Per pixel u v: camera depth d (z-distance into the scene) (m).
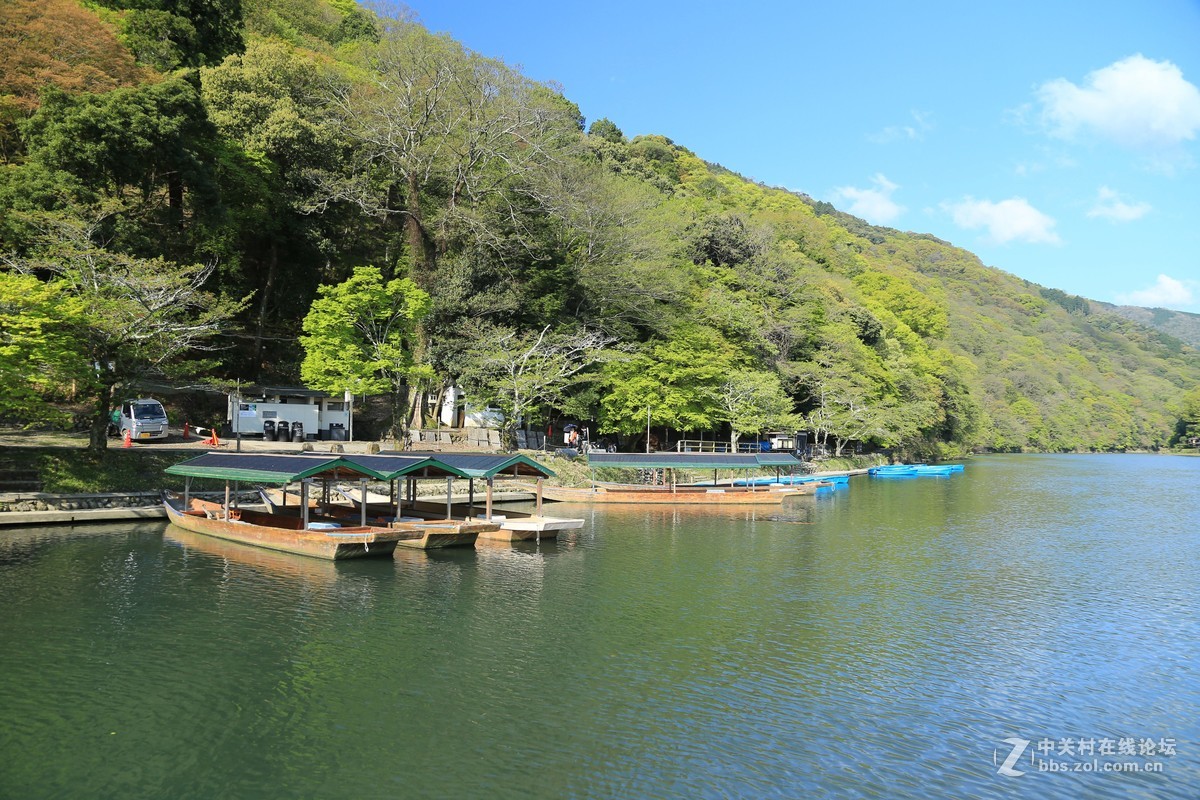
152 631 18.61
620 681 16.44
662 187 114.19
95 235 39.00
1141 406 172.00
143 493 33.91
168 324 33.69
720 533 37.19
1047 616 22.69
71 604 20.47
